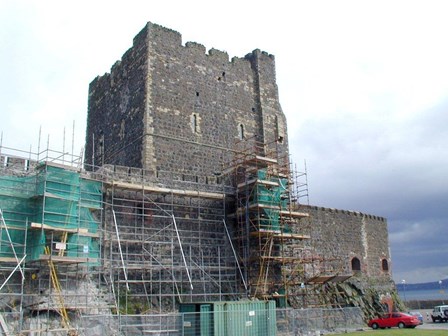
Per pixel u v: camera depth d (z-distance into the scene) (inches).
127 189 1277.1
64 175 1139.9
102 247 1201.4
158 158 1467.8
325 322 1437.0
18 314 1024.2
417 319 1604.3
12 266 1057.5
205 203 1427.2
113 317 1102.4
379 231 2098.9
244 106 1733.5
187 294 1288.1
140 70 1562.5
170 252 1312.7
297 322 1302.9
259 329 1133.7
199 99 1615.4
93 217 1205.1
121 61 1704.0
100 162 1736.0
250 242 1425.9
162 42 1585.9
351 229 1947.6
